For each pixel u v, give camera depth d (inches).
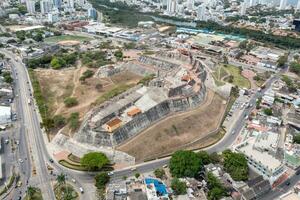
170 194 5920.3
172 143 7677.2
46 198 5753.0
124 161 6958.7
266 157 6683.1
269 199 5964.6
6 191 5885.8
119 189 5954.7
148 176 6560.0
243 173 6195.9
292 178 6688.0
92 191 6018.7
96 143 7263.8
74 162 6889.8
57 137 7652.6
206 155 6781.5
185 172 6289.4
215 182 5999.0
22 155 7052.2
